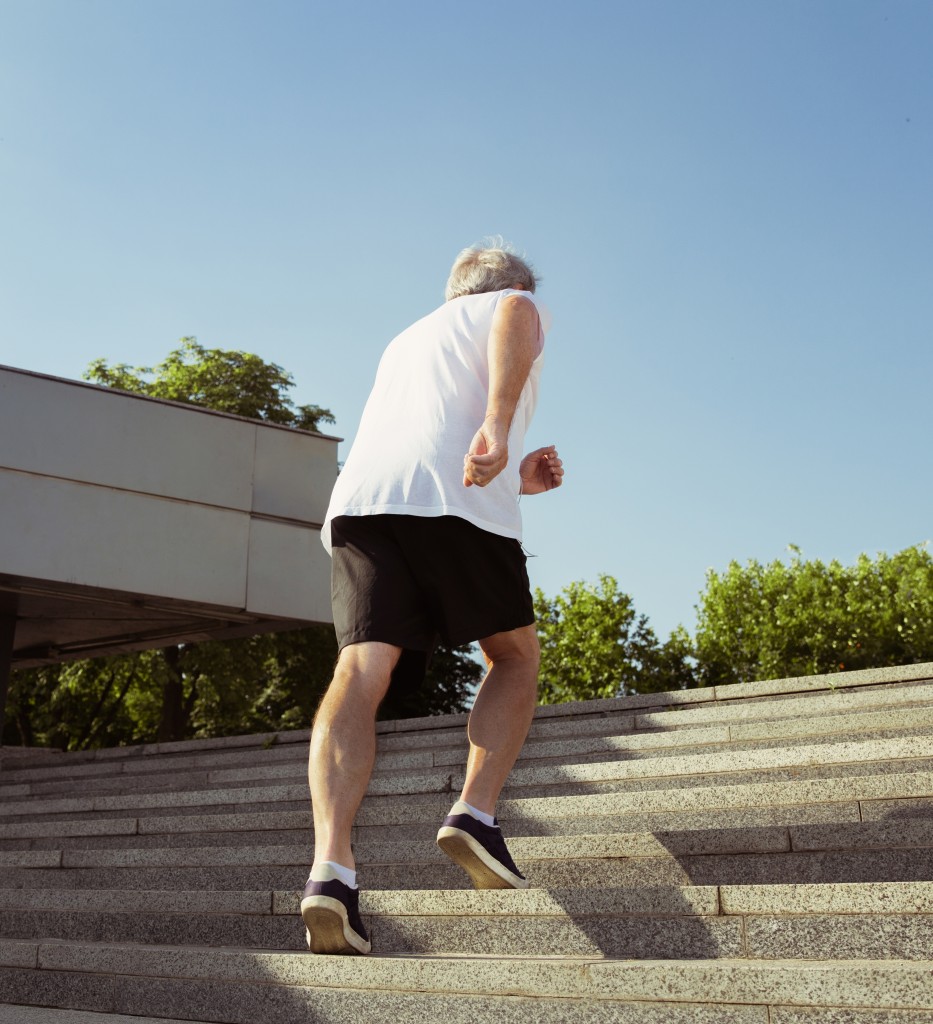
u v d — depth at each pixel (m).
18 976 3.20
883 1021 1.88
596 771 5.74
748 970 2.03
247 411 27.61
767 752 5.27
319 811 2.44
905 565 28.22
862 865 3.21
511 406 2.64
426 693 29.41
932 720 6.05
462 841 2.64
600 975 2.18
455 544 2.59
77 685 24.45
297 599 13.61
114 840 6.33
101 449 12.66
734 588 27.53
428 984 2.36
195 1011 2.72
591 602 26.00
